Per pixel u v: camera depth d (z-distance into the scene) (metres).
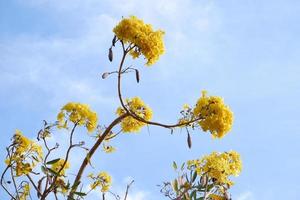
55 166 6.13
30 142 5.78
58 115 5.75
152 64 5.36
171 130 5.39
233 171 5.18
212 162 5.04
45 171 5.39
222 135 5.20
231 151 5.25
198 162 5.11
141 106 6.32
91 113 5.83
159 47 5.32
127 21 5.29
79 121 5.76
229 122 5.23
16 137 5.72
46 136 5.58
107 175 6.27
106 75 5.26
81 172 5.50
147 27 5.39
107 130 5.56
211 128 5.17
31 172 5.63
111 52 5.25
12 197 5.52
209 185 5.02
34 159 5.75
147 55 5.28
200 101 5.27
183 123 5.25
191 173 5.09
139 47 5.27
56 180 5.37
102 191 6.21
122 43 5.28
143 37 5.25
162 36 5.39
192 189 4.96
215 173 5.02
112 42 5.27
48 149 5.49
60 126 5.71
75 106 5.79
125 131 6.29
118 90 5.34
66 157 5.51
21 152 5.71
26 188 5.58
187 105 5.41
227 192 5.02
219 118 5.18
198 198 4.89
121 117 5.54
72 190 5.32
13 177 5.57
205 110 5.20
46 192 5.30
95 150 5.57
